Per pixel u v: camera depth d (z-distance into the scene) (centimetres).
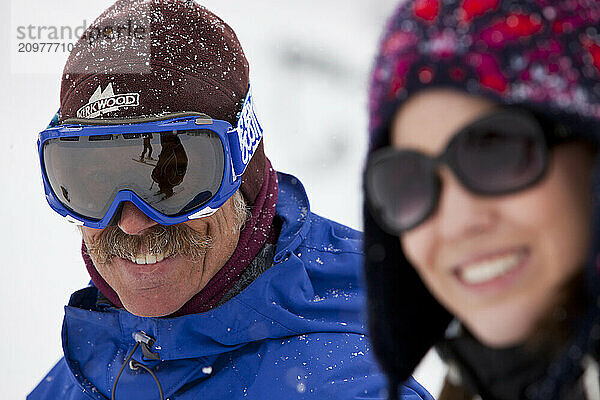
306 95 1145
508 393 237
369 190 245
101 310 507
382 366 286
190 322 452
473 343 251
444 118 215
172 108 439
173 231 445
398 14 233
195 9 475
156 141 434
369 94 244
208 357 459
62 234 835
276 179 518
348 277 502
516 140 206
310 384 437
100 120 436
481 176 209
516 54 205
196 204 439
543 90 202
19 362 702
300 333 463
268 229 489
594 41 208
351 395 434
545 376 224
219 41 469
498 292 216
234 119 466
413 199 224
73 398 499
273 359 452
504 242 212
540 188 207
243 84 480
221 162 443
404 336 284
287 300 468
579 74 204
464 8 214
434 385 588
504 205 210
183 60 446
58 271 789
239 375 455
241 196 475
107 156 437
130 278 451
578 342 206
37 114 981
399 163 226
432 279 232
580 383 211
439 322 286
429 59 214
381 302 279
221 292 465
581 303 216
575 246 209
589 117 201
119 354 484
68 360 496
